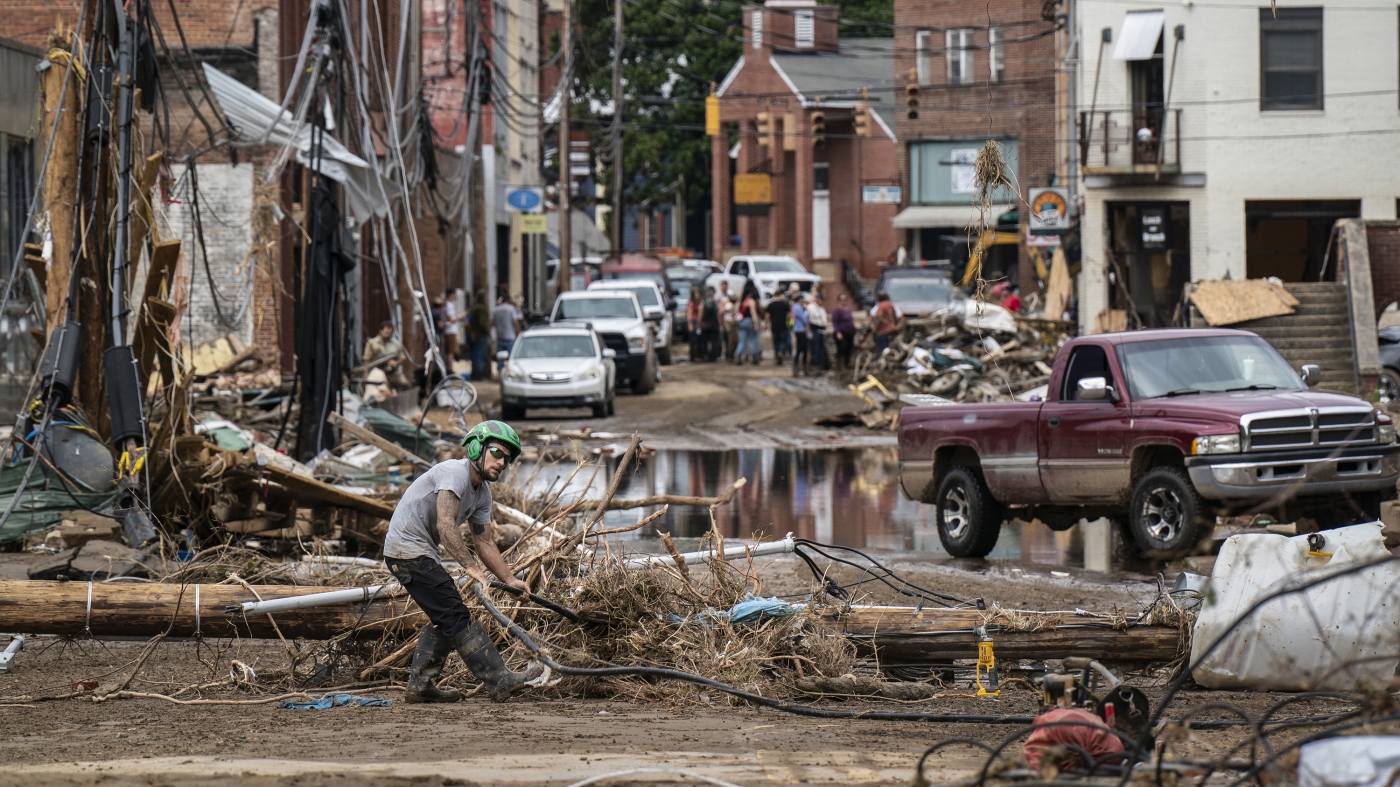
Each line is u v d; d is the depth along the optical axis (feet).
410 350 222.89
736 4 473.67
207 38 185.37
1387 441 85.92
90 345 97.25
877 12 491.72
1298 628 50.16
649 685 53.88
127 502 86.43
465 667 57.00
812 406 210.38
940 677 57.57
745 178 444.14
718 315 298.35
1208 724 45.42
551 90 475.31
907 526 108.68
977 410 95.96
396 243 136.46
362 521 88.12
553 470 140.77
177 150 167.32
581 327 203.72
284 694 53.98
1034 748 35.76
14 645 61.41
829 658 55.16
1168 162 223.30
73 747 42.42
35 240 126.31
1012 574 84.94
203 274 167.53
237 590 56.49
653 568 58.85
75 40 95.55
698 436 177.58
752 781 36.50
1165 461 87.45
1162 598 57.11
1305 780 29.32
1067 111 269.44
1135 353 90.68
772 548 61.11
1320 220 225.97
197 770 37.45
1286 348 169.68
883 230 437.17
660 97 482.69
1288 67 220.84
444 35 305.12
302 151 139.54
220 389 153.89
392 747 42.16
